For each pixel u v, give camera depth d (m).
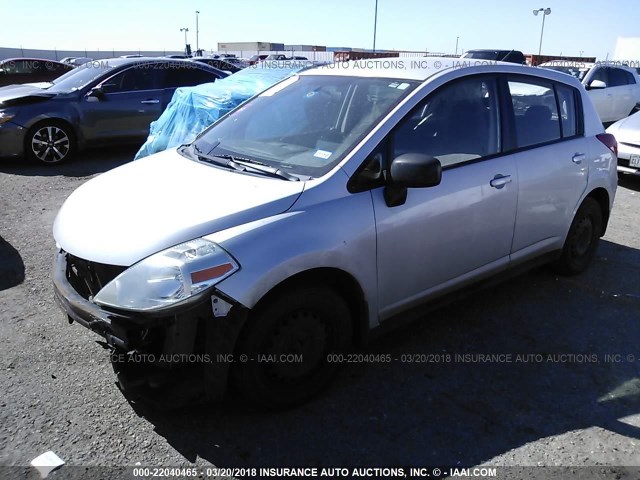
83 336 3.53
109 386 3.03
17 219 5.84
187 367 2.52
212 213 2.60
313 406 2.91
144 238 2.52
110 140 8.91
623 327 3.81
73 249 2.68
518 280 4.54
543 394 3.05
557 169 3.97
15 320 3.71
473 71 3.56
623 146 7.63
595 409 2.94
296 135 3.34
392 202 2.96
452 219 3.27
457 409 2.92
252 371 2.63
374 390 3.06
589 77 12.49
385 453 2.60
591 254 4.71
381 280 3.01
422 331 3.70
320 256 2.67
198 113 7.26
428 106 3.24
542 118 4.02
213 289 2.40
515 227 3.74
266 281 2.51
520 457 2.59
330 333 2.91
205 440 2.65
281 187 2.79
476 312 3.97
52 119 8.30
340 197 2.83
